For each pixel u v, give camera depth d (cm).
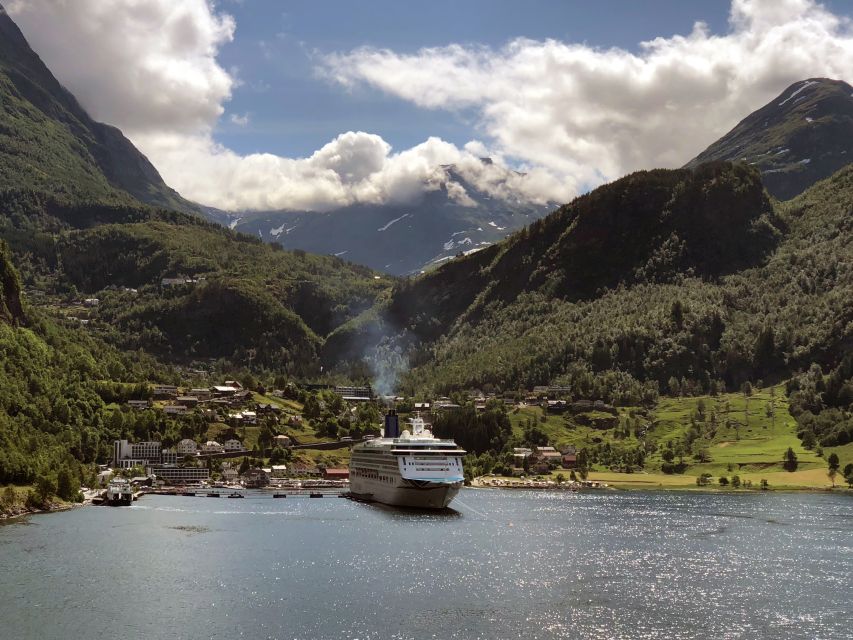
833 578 18362
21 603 15488
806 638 14225
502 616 15250
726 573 18812
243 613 15225
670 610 15725
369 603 15975
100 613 15025
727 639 14150
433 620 14975
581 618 15188
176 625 14475
